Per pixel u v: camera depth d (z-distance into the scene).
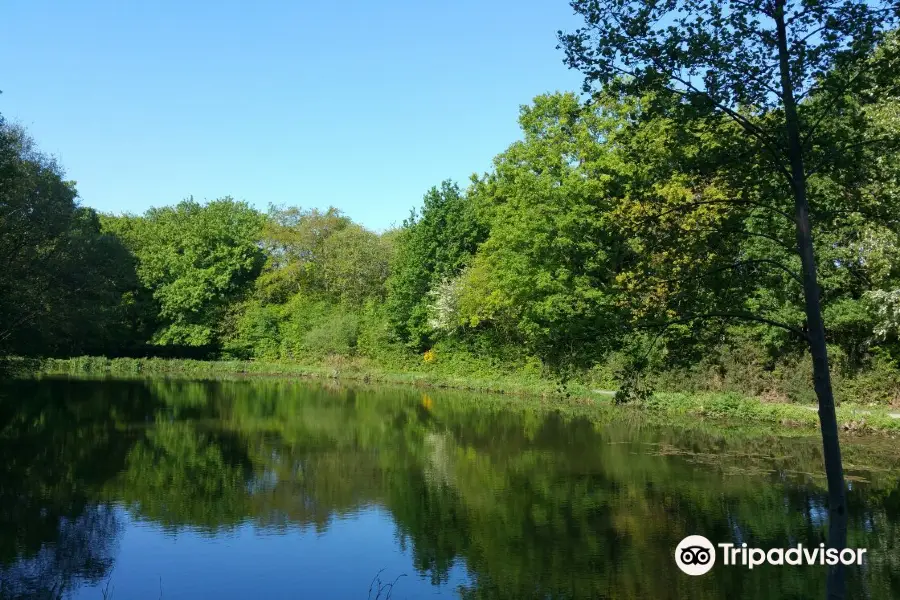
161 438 22.22
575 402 31.64
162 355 57.72
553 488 15.23
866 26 6.20
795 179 6.66
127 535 12.38
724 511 13.10
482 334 41.75
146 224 60.75
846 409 21.61
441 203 45.31
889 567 10.23
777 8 6.51
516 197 30.48
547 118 29.48
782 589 9.55
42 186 26.12
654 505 13.62
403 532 12.46
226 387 40.53
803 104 7.08
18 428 23.56
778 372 25.59
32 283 25.14
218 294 57.16
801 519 12.52
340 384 43.88
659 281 7.49
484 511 13.67
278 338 56.09
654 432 22.44
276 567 10.83
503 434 22.89
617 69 6.92
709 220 7.57
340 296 56.84
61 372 48.41
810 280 6.52
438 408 30.58
